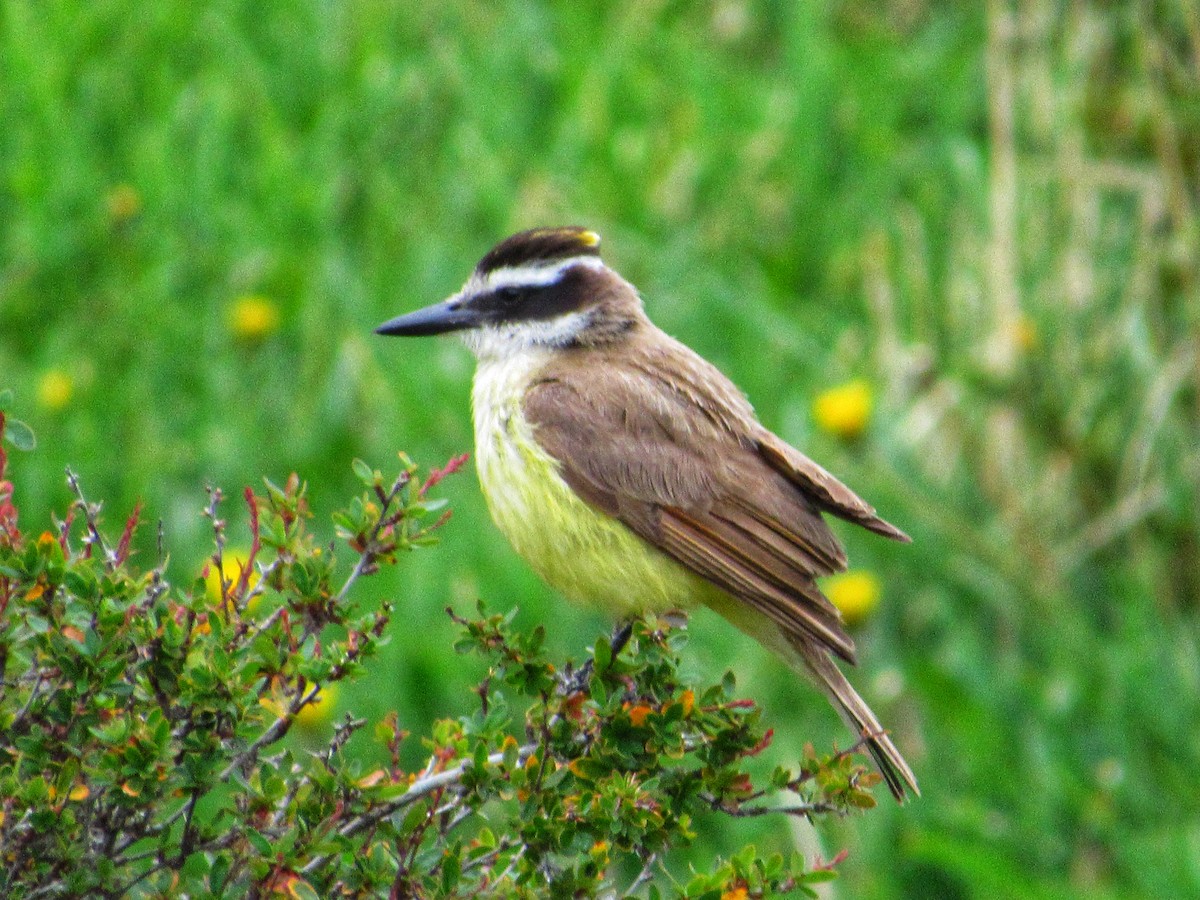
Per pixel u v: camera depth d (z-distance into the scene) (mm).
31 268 13234
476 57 14578
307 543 6199
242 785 5883
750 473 8383
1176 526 12016
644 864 6195
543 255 9078
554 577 8562
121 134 14242
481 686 6285
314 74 14523
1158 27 13023
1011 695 11023
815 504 8547
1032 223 13094
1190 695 11156
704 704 6363
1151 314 12477
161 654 5949
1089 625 11734
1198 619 11914
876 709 10977
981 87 14180
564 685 7922
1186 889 10094
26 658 6055
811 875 6078
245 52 14523
